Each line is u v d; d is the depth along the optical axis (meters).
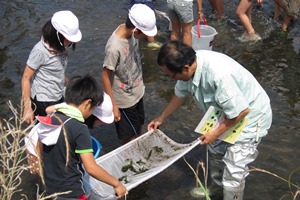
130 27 4.11
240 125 3.81
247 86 3.79
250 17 7.96
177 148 4.24
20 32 7.55
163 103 5.87
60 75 4.30
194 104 5.86
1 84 6.16
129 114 4.58
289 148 5.07
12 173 3.01
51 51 4.13
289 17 7.86
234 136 3.84
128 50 4.26
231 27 8.09
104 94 3.71
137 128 4.75
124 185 3.83
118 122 4.65
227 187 4.12
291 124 5.47
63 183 3.36
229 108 3.61
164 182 4.61
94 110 3.65
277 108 5.79
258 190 4.49
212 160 4.28
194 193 4.46
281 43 7.55
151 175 3.85
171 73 3.63
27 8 8.45
